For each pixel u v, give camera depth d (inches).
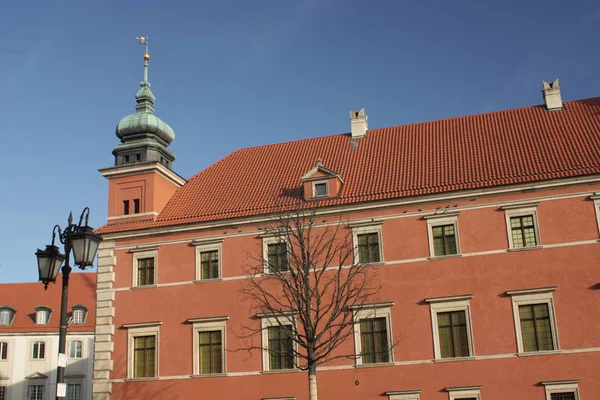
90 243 700.0
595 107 1493.6
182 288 1443.2
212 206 1525.6
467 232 1309.1
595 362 1177.4
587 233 1245.1
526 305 1243.8
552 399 1181.7
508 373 1211.9
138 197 1579.7
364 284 1298.0
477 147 1466.5
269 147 1738.4
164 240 1492.4
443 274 1296.8
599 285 1211.9
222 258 1437.0
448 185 1343.5
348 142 1647.4
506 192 1301.7
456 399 1222.9
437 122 1632.6
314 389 1088.2
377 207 1365.7
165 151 1685.5
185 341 1406.3
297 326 1348.4
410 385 1252.5
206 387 1365.7
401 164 1480.1
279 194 1497.3
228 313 1396.4
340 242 1371.8
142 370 1423.5
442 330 1274.6
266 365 1343.5
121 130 1667.1
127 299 1472.7
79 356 2517.2
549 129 1457.9
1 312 2581.2
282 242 1402.6
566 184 1272.1
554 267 1244.5
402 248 1333.7
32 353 2524.6
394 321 1296.8
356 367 1285.7
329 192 1427.2
